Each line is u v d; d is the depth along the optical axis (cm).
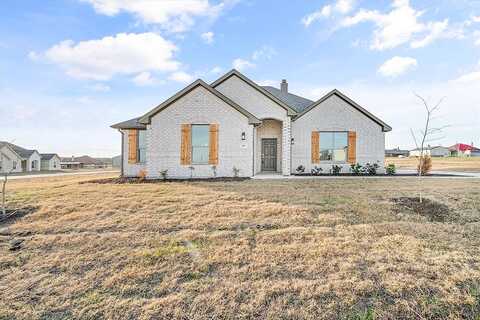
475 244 460
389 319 277
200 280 362
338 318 281
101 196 856
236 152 1376
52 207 720
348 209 680
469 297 308
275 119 1555
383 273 365
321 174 1569
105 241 499
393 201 755
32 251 463
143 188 1013
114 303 316
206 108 1372
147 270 391
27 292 341
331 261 405
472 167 2459
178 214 655
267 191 921
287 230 538
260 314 290
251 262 409
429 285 334
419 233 512
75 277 377
